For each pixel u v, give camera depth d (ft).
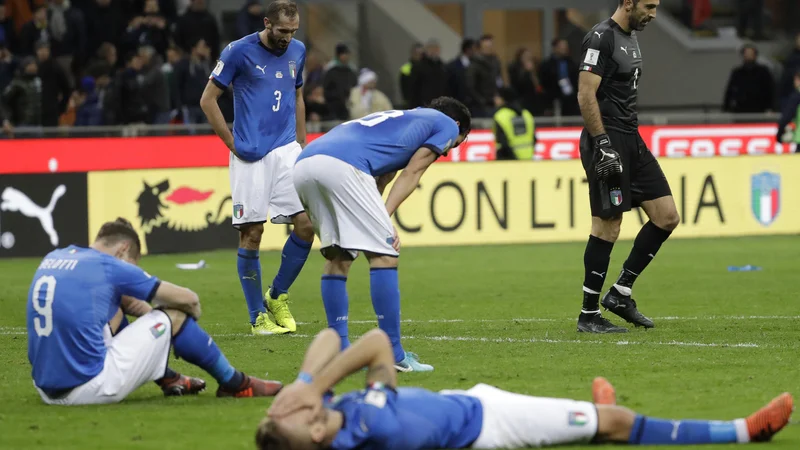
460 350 92.99
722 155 204.13
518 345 95.40
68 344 69.31
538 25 311.27
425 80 230.27
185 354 71.46
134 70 211.82
